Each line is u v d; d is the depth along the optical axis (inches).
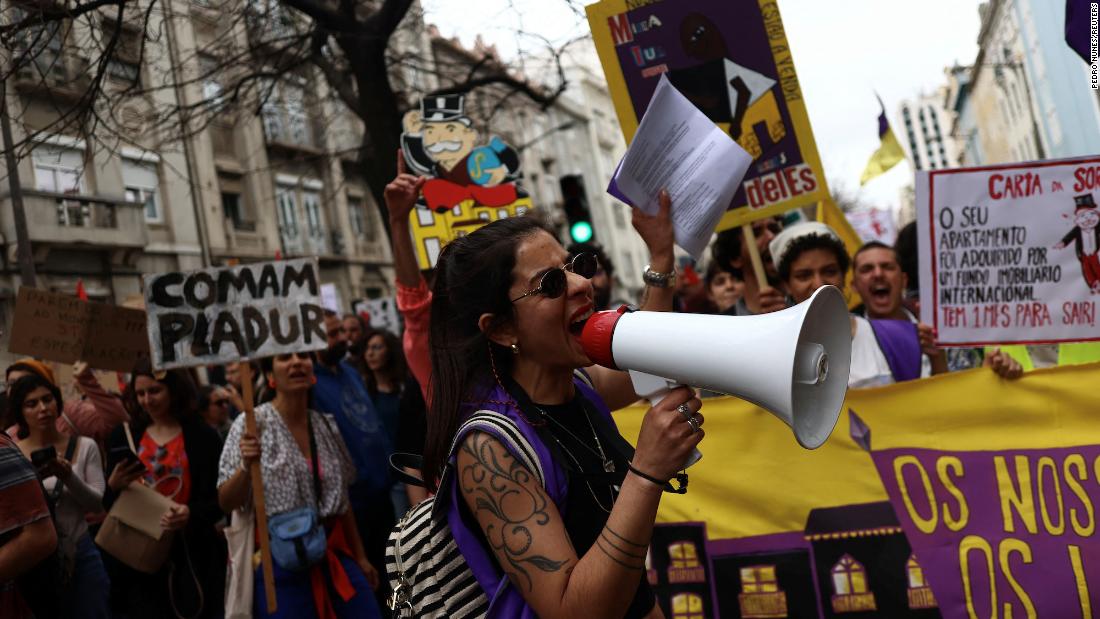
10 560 122.3
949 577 130.2
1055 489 128.0
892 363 141.9
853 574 133.2
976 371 132.8
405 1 418.6
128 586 182.7
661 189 87.5
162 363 172.7
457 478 69.9
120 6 319.0
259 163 992.9
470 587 71.4
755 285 181.5
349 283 1130.0
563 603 63.0
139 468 179.8
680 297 314.7
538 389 74.7
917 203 139.9
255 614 168.2
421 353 121.4
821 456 135.8
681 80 149.1
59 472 171.3
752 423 138.5
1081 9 140.3
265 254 989.2
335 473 175.0
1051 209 134.7
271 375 179.9
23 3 296.0
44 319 218.1
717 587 137.4
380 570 205.9
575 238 359.3
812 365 59.7
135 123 503.8
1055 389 129.8
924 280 139.5
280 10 466.6
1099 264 133.2
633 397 90.9
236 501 169.3
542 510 66.5
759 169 150.4
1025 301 135.8
